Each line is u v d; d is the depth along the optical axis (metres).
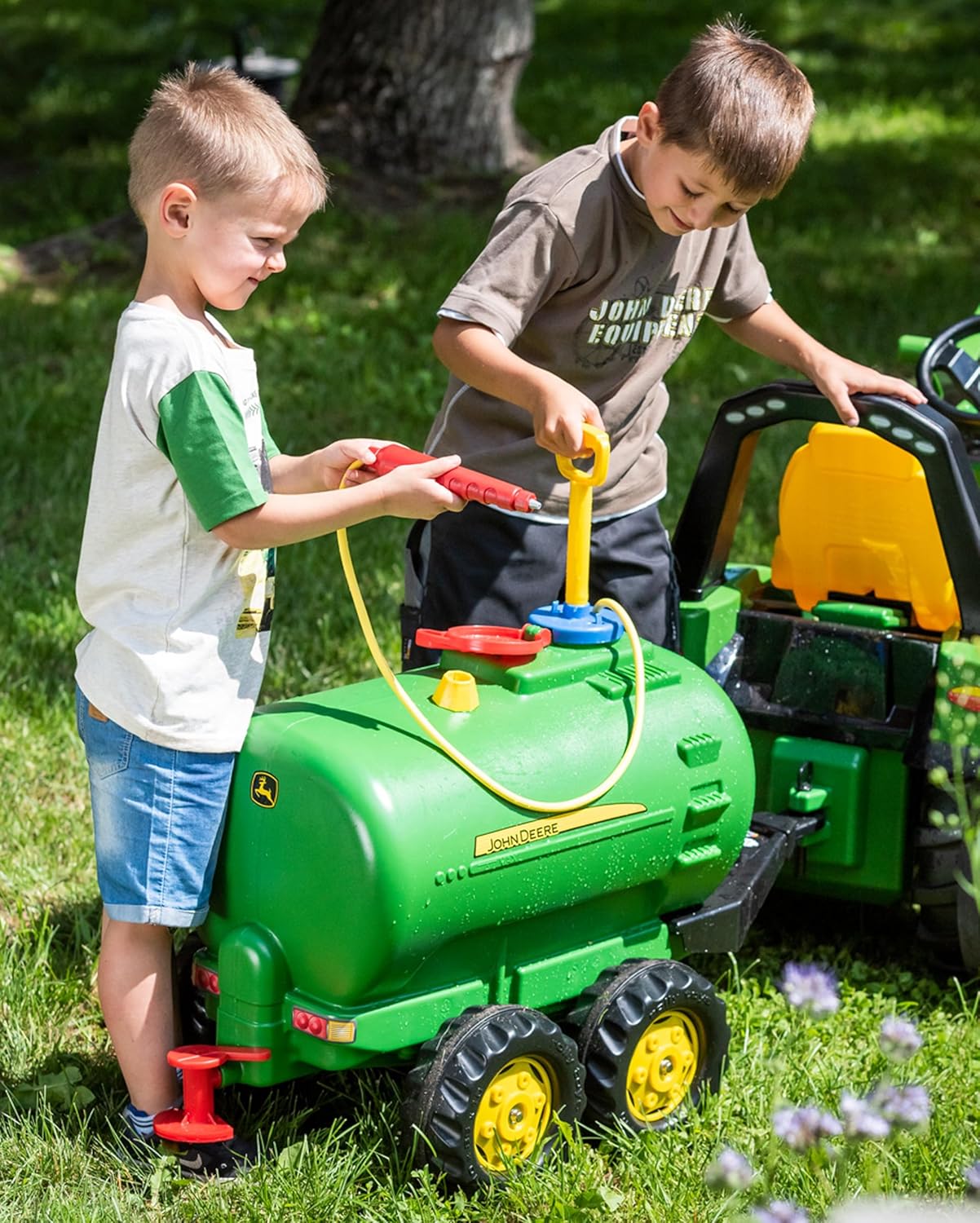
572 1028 2.76
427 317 7.66
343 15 9.54
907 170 10.84
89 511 2.51
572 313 2.99
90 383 6.71
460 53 9.45
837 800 3.14
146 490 2.44
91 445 6.04
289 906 2.43
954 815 2.99
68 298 7.88
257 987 2.44
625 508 3.19
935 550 3.18
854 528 3.24
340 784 2.36
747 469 3.33
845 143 11.59
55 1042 2.92
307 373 7.02
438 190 9.35
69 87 12.49
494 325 2.82
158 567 2.46
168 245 2.48
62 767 3.93
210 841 2.50
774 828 3.09
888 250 9.08
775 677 3.27
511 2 9.52
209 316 2.61
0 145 11.09
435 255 8.53
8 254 8.47
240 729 2.49
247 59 10.34
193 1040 2.70
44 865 3.50
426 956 2.44
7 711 4.15
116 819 2.49
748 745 2.83
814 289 8.17
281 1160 2.53
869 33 15.70
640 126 2.84
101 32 14.47
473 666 2.67
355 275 8.23
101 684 2.47
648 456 3.25
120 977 2.55
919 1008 3.12
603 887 2.64
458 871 2.40
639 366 3.12
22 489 5.69
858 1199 2.33
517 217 2.88
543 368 3.05
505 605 3.10
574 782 2.55
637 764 2.64
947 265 8.76
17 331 7.32
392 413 6.56
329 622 4.62
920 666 3.11
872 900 3.23
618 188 2.91
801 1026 2.99
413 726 2.50
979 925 3.03
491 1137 2.50
